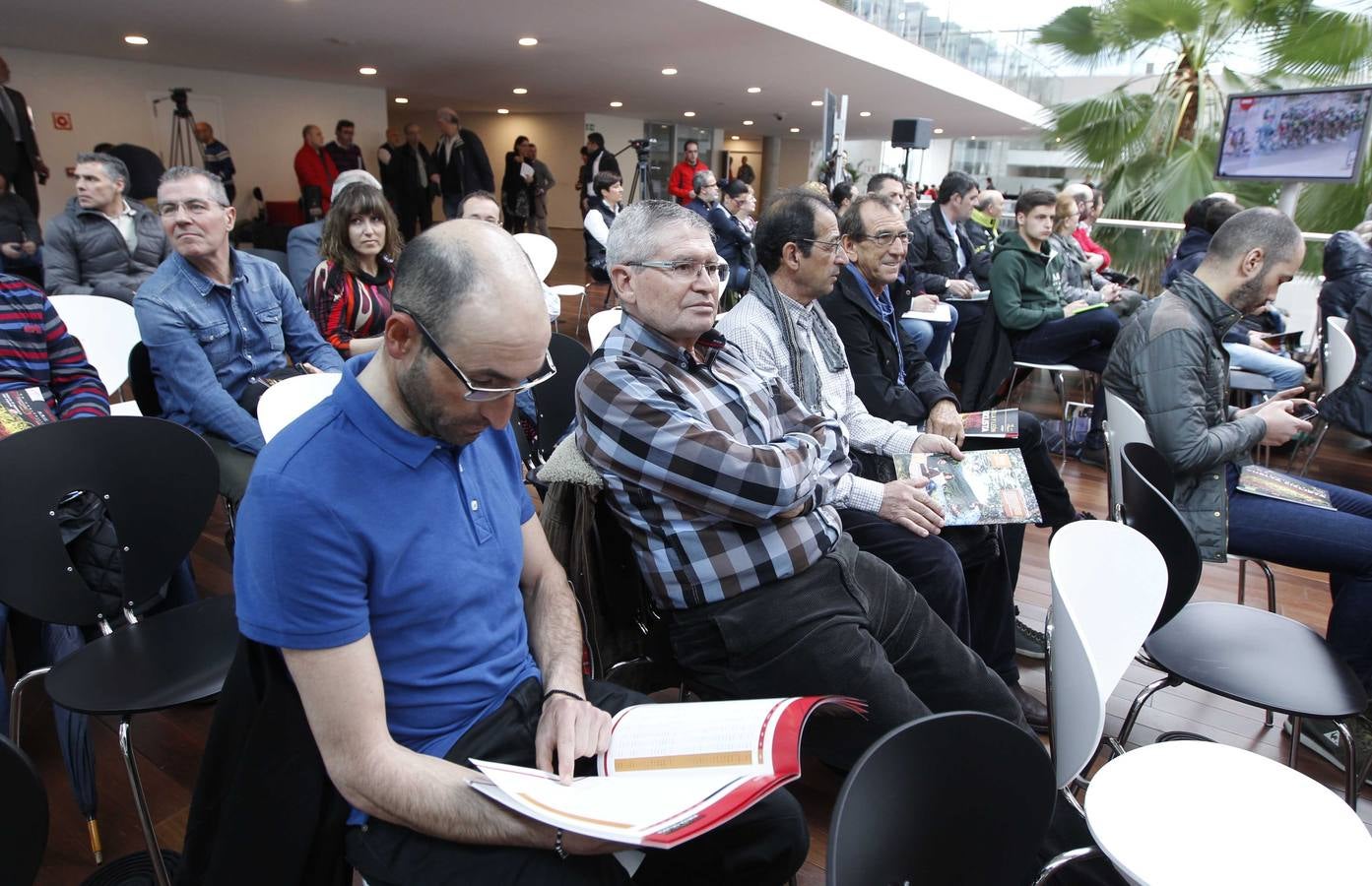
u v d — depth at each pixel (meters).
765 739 1.01
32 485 1.44
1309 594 2.78
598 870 0.93
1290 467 4.06
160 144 8.60
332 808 0.96
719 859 1.06
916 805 0.82
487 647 1.05
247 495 0.88
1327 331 3.94
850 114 13.87
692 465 1.34
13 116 5.05
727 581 1.40
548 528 1.52
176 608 1.63
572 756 1.01
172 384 2.18
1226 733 2.05
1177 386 2.00
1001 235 4.05
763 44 7.34
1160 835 1.01
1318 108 4.60
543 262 4.28
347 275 2.82
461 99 13.05
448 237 0.86
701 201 7.09
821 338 2.09
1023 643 2.35
